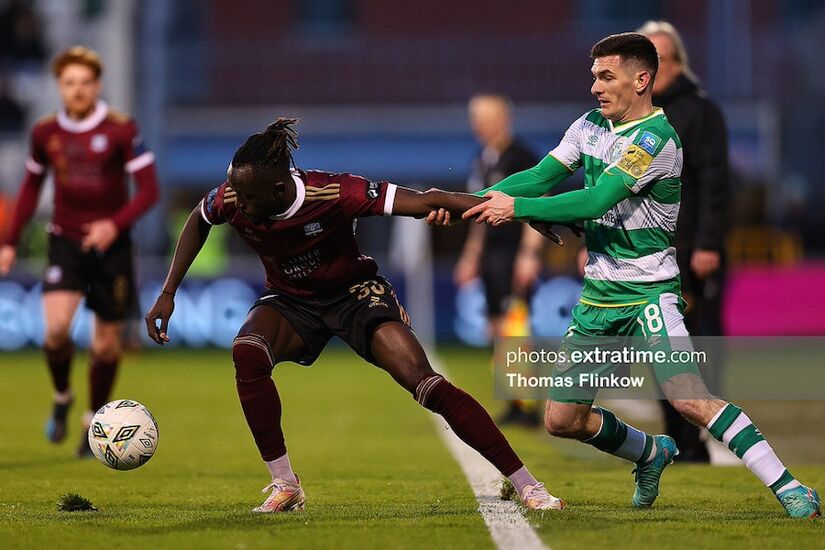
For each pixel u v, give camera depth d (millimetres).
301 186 19469
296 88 94500
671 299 20172
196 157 92500
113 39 73000
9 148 83000
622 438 21016
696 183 27000
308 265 20109
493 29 100250
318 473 26812
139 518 20016
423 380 19906
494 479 25438
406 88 95062
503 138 37625
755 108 89500
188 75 93312
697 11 97875
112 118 30484
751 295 66188
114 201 30625
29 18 80375
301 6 100562
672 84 26906
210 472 27094
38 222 69688
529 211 19594
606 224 20281
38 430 36094
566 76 94688
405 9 100688
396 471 27078
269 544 17438
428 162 93688
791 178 89812
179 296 66312
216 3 99875
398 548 17125
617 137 20172
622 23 99562
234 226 20125
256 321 20500
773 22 95812
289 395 47156
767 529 18656
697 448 27922
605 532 18328
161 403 43625
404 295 67812
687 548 17156
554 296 62656
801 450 31266
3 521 19828
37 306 65250
